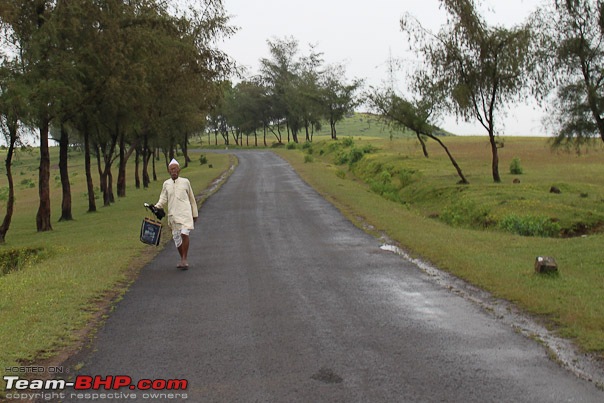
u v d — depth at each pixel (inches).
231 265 420.5
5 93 719.7
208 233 596.1
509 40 1147.3
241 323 271.6
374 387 191.0
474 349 226.5
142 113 1149.1
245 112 4350.4
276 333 254.1
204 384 199.0
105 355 231.9
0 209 1672.0
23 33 805.2
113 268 408.5
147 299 325.1
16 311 292.8
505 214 825.5
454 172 1467.8
